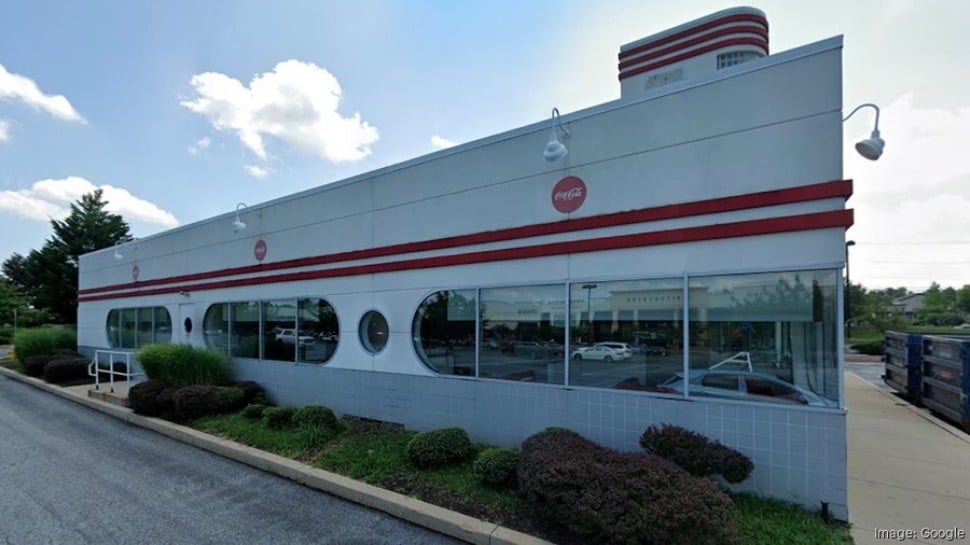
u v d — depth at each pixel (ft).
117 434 23.77
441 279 21.52
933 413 27.09
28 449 21.20
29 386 40.50
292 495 15.70
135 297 43.34
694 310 15.35
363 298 24.52
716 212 14.99
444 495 14.47
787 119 14.02
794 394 13.74
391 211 23.56
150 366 28.68
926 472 16.74
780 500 13.64
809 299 13.65
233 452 19.62
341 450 18.71
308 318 27.40
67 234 91.45
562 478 11.71
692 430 15.06
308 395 26.81
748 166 14.55
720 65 20.86
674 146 15.85
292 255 28.45
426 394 21.71
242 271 31.76
